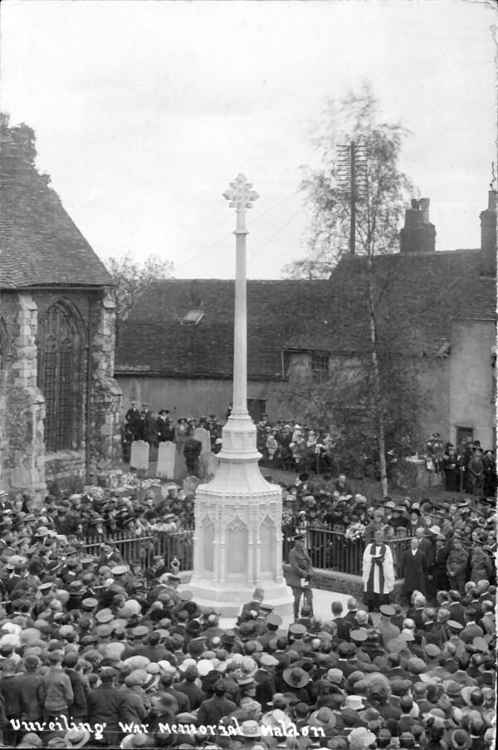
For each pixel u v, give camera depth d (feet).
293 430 159.33
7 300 152.66
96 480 165.48
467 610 69.31
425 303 160.15
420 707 53.06
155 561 90.84
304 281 180.75
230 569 88.69
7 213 161.38
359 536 99.25
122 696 52.44
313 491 116.06
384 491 143.43
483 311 155.94
